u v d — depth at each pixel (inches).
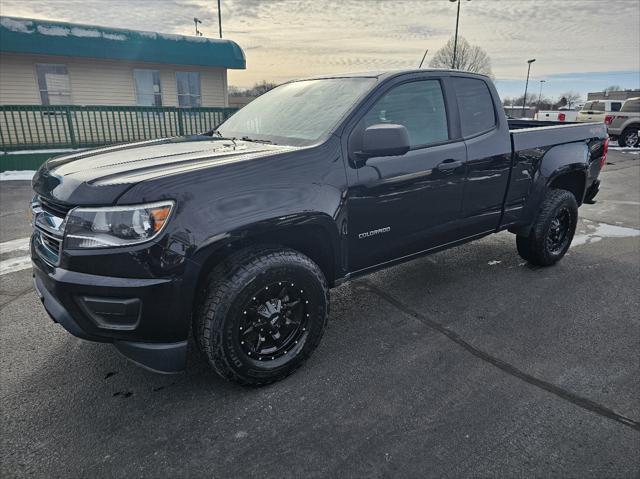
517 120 219.5
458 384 100.0
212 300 88.0
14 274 162.4
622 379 101.7
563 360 109.5
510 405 92.8
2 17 455.5
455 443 82.4
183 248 81.9
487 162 135.8
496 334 122.4
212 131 141.7
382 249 117.0
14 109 409.7
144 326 83.6
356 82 120.0
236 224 86.5
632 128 648.4
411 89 121.0
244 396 96.4
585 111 744.3
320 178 99.2
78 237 80.4
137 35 526.3
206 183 85.2
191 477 75.5
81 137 503.8
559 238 171.3
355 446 82.0
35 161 414.9
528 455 79.4
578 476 74.9
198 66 606.2
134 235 79.1
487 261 180.1
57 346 115.6
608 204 287.7
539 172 154.2
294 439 83.8
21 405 93.0
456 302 142.7
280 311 97.2
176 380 102.1
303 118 116.5
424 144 121.5
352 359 110.6
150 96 585.9
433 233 127.9
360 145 106.9
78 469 76.9
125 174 85.1
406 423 87.8
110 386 99.7
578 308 137.8
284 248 97.1
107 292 80.2
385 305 141.1
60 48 481.1
